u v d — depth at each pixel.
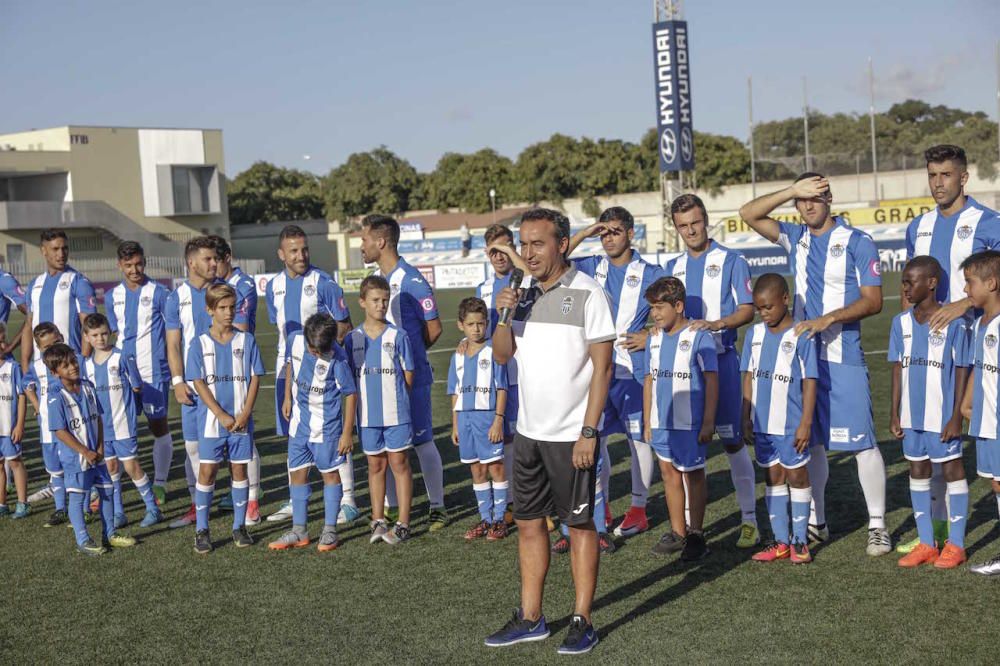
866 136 44.88
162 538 6.41
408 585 5.20
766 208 5.77
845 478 7.21
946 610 4.48
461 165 59.50
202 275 6.88
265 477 8.33
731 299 5.98
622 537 5.99
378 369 6.05
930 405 5.13
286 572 5.53
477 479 6.20
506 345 4.39
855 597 4.71
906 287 5.21
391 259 6.72
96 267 42.53
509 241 6.74
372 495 6.12
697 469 5.47
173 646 4.43
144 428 11.17
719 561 5.43
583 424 4.18
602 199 53.81
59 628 4.72
